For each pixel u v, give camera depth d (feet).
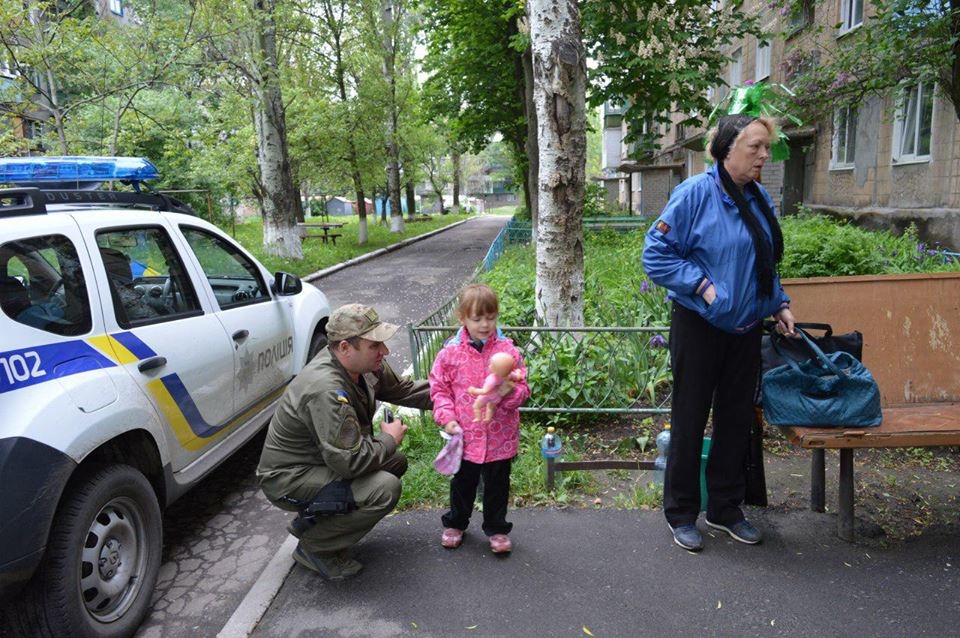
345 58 73.72
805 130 55.67
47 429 8.20
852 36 33.58
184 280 12.55
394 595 9.77
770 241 9.71
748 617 8.96
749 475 11.02
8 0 27.20
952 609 8.94
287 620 9.35
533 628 8.94
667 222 9.66
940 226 38.17
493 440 10.00
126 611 9.29
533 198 54.65
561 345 16.53
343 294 42.55
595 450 14.53
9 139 31.30
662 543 10.81
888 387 13.03
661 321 20.30
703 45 39.09
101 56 32.30
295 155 71.20
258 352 14.28
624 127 142.41
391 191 96.53
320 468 9.84
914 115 40.86
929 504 11.69
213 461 12.23
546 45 18.20
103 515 9.05
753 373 10.25
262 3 47.93
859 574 9.77
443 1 58.23
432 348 16.80
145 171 14.19
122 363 10.00
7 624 8.25
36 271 9.17
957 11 23.53
